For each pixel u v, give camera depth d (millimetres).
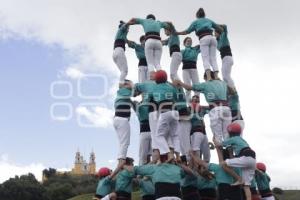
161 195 12398
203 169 14234
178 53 16812
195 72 17172
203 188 14953
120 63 16141
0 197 69125
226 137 14930
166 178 12539
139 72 17328
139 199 25828
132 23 16344
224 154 14906
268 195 16438
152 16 16625
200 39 16516
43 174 87500
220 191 13719
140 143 15516
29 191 71375
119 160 14117
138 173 13297
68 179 82312
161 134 13227
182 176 13984
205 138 15523
